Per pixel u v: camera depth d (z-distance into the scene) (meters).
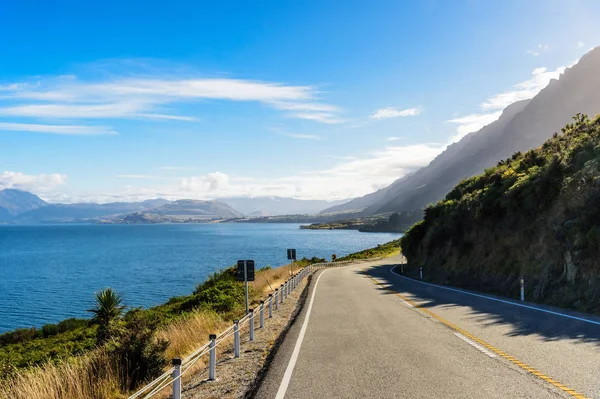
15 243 188.38
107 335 15.94
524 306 15.67
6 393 8.81
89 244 172.75
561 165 21.59
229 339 13.02
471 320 12.97
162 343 10.23
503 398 5.99
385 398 6.23
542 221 20.41
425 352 9.02
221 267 80.31
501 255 23.98
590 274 15.38
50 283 64.19
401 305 17.47
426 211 46.06
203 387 7.85
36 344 22.94
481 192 32.22
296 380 7.45
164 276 68.88
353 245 151.00
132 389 8.93
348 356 9.01
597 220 15.88
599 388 6.27
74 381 8.61
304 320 14.55
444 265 33.16
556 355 8.28
